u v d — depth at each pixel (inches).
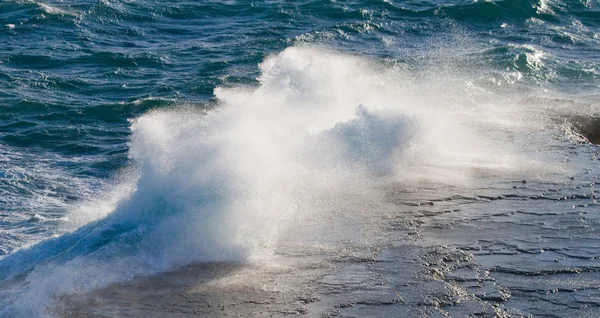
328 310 653.9
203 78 1744.6
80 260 749.9
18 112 1456.7
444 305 650.8
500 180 932.6
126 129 1390.3
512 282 682.2
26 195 1026.7
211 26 2309.3
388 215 837.2
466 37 2139.5
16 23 2234.3
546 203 855.1
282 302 671.1
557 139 1115.3
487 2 2363.4
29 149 1255.5
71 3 2481.5
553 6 2369.6
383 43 2087.8
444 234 785.6
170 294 693.9
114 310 670.5
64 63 1879.9
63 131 1358.3
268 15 2405.3
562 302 646.5
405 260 732.7
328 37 2138.3
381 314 642.8
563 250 737.6
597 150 1056.2
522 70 1696.6
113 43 2105.1
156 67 1863.9
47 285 711.1
